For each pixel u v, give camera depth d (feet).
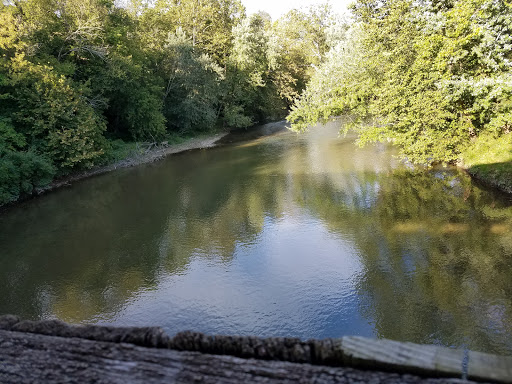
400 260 28.55
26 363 4.56
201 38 122.11
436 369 3.63
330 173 56.54
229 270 29.78
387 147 72.38
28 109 59.36
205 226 39.65
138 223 41.96
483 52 39.22
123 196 53.42
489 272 25.46
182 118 104.94
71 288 28.58
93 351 4.61
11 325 5.26
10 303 26.91
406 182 48.08
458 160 50.42
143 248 35.19
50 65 67.77
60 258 33.99
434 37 41.24
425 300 23.36
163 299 26.35
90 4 77.36
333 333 21.57
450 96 40.01
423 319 21.68
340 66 62.69
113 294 27.43
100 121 75.56
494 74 39.73
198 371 4.13
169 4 120.37
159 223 41.37
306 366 3.97
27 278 30.48
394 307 23.11
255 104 135.23
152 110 89.25
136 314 24.76
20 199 53.52
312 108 66.90
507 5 35.83
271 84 138.00
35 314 25.43
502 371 3.53
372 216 37.99
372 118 58.03
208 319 23.76
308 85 70.23
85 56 79.41
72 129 61.41
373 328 21.52
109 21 87.30
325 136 95.66
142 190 55.98
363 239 32.83
